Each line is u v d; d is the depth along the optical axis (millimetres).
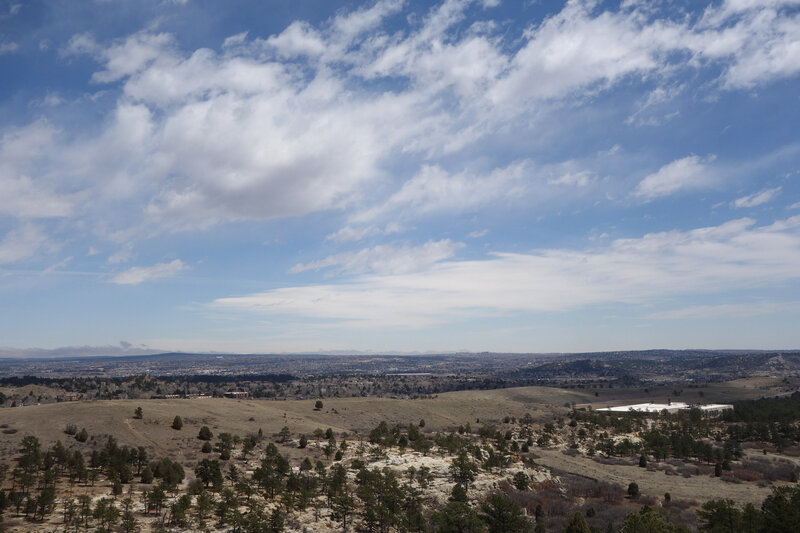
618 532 90500
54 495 85000
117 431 142375
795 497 104250
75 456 104312
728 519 93188
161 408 174625
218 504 87062
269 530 81188
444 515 90000
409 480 119125
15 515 81125
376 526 90250
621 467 159375
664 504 116375
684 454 173500
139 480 108062
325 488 107500
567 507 111000
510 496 115938
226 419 175750
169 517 85812
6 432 131750
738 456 172000
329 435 163875
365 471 112875
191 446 140375
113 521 78250
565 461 165000
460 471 121750
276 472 112500
